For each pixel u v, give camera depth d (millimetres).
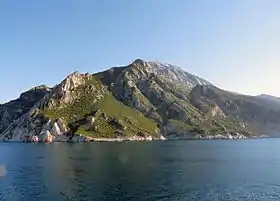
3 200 71875
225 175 103375
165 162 142750
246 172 110812
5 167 128625
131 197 71938
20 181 94312
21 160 158125
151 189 80250
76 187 83375
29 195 75625
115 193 75875
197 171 112500
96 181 91750
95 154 190125
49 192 78250
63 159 159125
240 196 73188
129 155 182375
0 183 91562
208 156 177250
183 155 183750
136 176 100812
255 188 81812
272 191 78438
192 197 71938
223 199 70312
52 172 111938
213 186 84062
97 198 71312
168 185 85312
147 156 175125
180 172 109812
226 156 178375
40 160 156000
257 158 166500
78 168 121562
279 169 119375
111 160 151375
